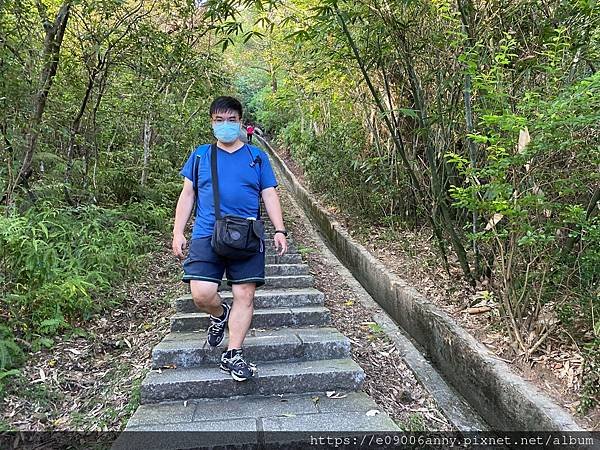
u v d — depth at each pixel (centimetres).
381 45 436
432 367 360
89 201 586
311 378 285
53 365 315
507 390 284
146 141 681
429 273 485
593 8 303
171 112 709
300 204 1063
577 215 274
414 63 461
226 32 455
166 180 731
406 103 563
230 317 277
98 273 404
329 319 366
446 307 407
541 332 315
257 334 337
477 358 319
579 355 297
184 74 671
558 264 311
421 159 520
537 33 361
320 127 1054
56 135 580
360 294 505
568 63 333
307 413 260
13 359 305
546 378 289
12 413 269
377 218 706
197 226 272
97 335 359
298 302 391
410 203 633
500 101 309
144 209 624
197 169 277
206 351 303
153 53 594
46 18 473
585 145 281
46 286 346
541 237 279
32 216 434
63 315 367
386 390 313
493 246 369
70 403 284
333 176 785
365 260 574
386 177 629
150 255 527
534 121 275
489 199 311
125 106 644
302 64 860
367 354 357
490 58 367
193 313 370
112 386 297
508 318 333
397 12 411
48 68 474
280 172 1496
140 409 265
